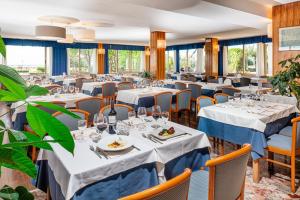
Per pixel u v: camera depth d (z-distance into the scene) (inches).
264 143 110.8
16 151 27.8
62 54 568.1
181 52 642.8
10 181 116.6
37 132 25.7
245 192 105.7
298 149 106.6
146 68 666.8
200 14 213.5
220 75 521.0
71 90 207.5
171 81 323.0
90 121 160.6
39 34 234.8
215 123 132.0
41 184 85.2
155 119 106.9
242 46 498.6
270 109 132.6
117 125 98.5
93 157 70.2
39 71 554.6
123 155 71.6
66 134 25.5
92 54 626.2
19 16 263.1
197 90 255.0
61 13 247.6
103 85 277.3
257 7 216.8
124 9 224.4
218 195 61.8
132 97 211.0
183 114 261.7
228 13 210.2
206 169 88.5
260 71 460.1
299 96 145.3
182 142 84.7
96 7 216.7
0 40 28.5
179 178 46.5
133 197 40.5
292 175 104.8
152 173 77.0
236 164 62.8
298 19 197.6
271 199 100.5
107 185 67.4
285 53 206.4
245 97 165.9
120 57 672.4
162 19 276.8
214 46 473.7
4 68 28.6
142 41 569.3
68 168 63.4
